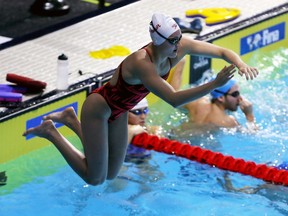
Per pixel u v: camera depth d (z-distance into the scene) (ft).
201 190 60.75
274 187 60.90
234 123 69.72
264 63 83.25
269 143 67.36
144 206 58.70
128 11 85.30
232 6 87.04
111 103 49.67
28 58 74.28
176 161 64.69
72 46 77.20
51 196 60.29
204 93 45.52
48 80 70.13
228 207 58.44
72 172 63.72
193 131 68.80
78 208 58.59
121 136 51.93
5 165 64.39
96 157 51.03
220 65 80.38
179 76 67.87
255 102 74.43
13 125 64.39
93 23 82.38
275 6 87.40
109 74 71.61
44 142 67.05
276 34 86.69
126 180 61.93
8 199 59.82
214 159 63.98
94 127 50.24
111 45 77.66
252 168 62.54
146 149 65.87
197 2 88.12
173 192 60.44
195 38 77.87
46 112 66.64
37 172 63.57
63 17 86.84
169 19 47.03
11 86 67.62
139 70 46.96
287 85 78.18
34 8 87.81
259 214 57.47
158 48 47.21
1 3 90.33
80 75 71.15
